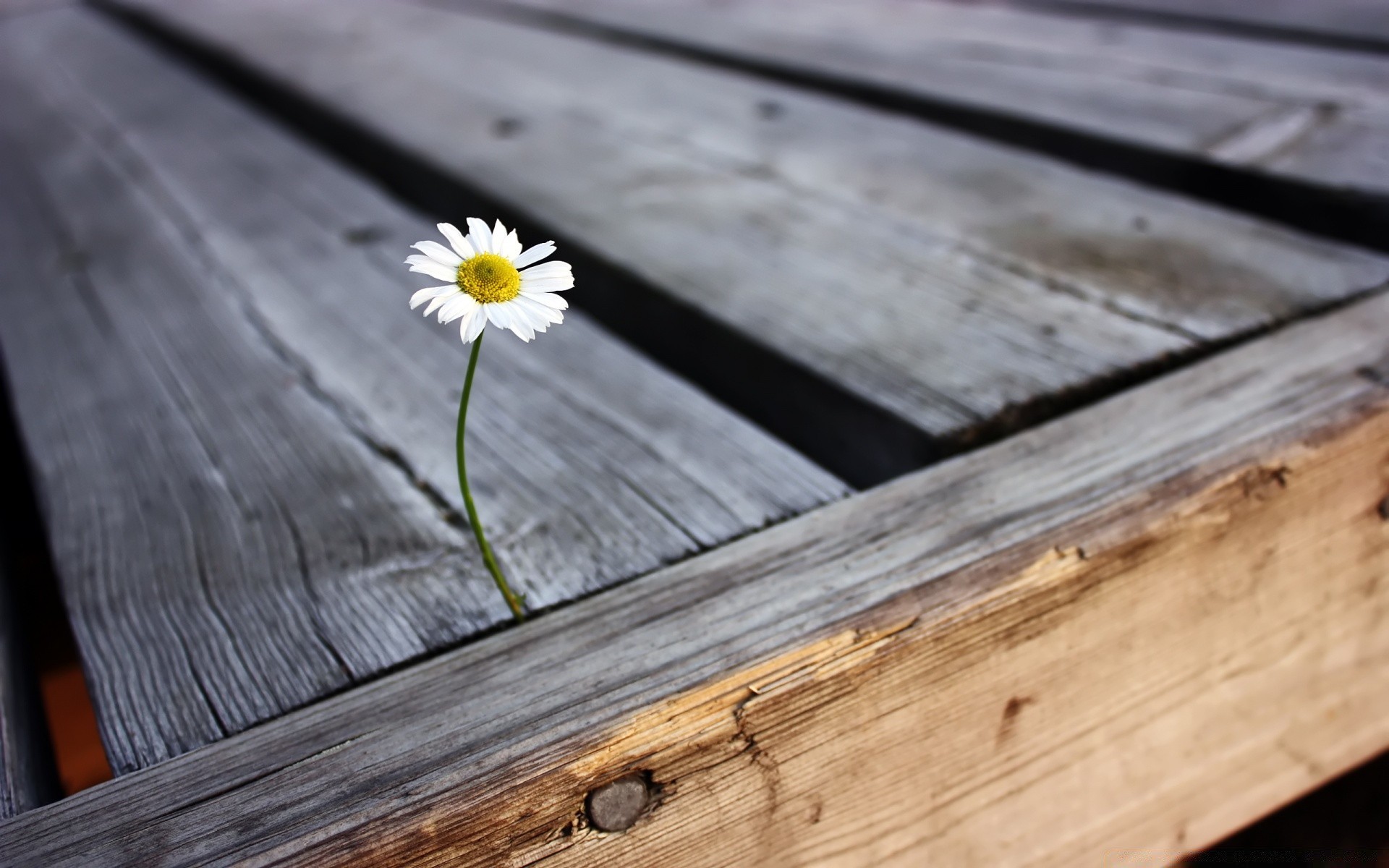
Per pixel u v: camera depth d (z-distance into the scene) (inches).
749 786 11.4
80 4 62.8
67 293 20.4
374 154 28.4
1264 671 13.7
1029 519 12.5
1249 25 32.5
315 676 12.0
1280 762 14.2
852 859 12.1
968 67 30.2
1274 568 13.4
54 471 15.1
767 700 11.3
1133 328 15.6
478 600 12.6
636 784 11.1
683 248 19.3
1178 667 13.1
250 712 11.7
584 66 34.5
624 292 18.8
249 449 15.1
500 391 15.8
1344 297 15.9
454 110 29.7
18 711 12.5
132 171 28.0
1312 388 13.9
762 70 32.5
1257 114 23.5
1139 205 20.1
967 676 12.1
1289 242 17.7
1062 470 13.1
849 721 11.7
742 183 22.7
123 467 15.0
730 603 11.9
